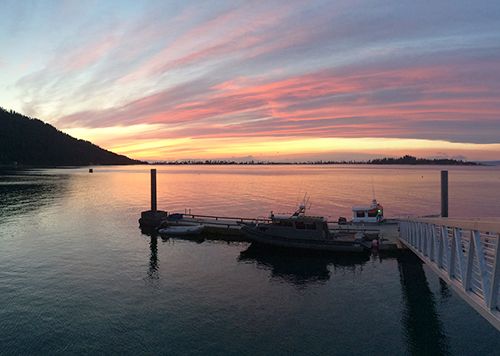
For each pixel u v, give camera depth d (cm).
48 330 2295
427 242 2338
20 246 4362
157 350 2091
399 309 2659
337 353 2094
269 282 3209
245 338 2239
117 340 2189
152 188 5997
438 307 2688
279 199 10406
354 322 2464
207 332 2303
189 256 4031
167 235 5019
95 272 3412
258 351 2102
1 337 2206
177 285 3108
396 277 3319
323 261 3800
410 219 3191
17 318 2450
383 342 2219
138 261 3803
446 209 4356
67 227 5656
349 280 3253
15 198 9575
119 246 4444
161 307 2656
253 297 2870
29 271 3406
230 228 4959
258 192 12575
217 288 3055
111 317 2486
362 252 3972
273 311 2622
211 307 2670
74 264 3647
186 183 17388
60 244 4497
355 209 5459
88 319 2448
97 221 6250
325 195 11531
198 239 4838
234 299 2823
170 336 2247
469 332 2336
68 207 8100
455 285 1653
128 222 6156
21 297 2795
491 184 16475
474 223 1363
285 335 2284
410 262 3731
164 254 4100
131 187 14550
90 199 9925
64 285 3058
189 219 5741
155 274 3391
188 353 2067
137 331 2302
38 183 15312
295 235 4119
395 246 3969
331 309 2661
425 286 3097
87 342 2162
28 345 2122
